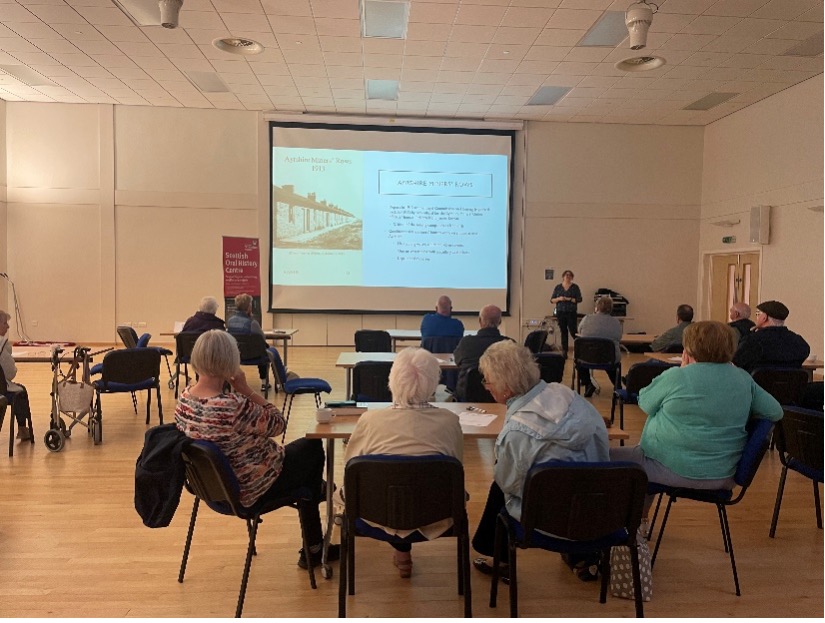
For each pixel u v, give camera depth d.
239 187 10.48
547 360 4.94
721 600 2.49
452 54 7.47
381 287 10.60
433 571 2.72
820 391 3.56
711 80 8.31
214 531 3.12
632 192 10.88
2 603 2.40
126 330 6.52
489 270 10.73
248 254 8.27
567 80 8.42
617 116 10.33
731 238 10.06
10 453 4.40
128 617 2.30
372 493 2.11
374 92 9.20
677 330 5.61
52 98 9.86
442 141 10.55
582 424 2.15
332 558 2.79
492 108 9.96
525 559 2.85
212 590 2.53
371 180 10.49
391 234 10.56
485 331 4.42
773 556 2.90
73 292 10.41
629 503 2.06
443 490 2.11
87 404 4.61
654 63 7.68
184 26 6.72
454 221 10.62
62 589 2.52
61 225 10.33
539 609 2.40
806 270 8.34
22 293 10.32
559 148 10.77
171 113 10.33
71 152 10.25
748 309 5.31
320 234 10.49
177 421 2.39
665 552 2.94
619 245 10.91
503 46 7.17
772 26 6.46
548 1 5.95
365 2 6.07
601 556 2.57
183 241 10.50
